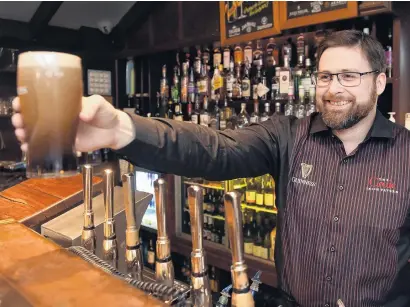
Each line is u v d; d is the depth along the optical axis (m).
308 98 2.99
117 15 4.34
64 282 0.78
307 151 1.53
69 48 4.44
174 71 4.05
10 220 1.19
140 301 0.70
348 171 1.44
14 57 4.23
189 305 0.80
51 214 1.38
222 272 3.51
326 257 1.42
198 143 1.27
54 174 0.73
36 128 0.71
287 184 1.56
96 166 4.43
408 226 1.38
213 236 3.62
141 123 1.09
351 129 1.43
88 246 1.08
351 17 2.53
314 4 2.68
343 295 1.40
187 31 3.67
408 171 1.38
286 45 3.14
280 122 1.63
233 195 0.66
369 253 1.38
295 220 1.52
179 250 3.71
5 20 4.04
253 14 3.09
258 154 1.53
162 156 1.14
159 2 3.91
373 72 1.37
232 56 3.61
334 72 1.38
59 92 0.70
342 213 1.42
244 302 0.67
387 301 1.39
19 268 0.84
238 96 3.44
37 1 3.91
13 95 4.55
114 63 4.91
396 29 2.45
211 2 3.45
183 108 4.07
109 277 0.80
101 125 0.93
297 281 1.50
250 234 3.31
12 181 3.95
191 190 0.74
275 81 3.20
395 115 2.50
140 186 4.01
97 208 1.34
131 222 0.96
